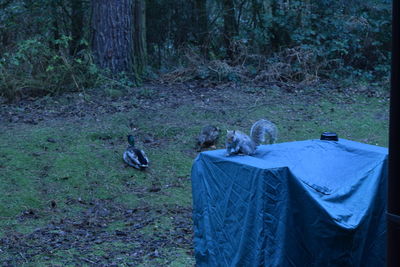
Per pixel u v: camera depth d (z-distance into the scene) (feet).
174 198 23.88
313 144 15.25
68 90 37.37
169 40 52.39
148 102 35.22
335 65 44.19
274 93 38.06
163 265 16.84
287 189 12.23
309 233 12.28
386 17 46.65
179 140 29.78
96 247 18.44
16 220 20.99
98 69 38.63
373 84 40.86
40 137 28.76
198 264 14.87
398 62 7.16
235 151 14.07
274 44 46.96
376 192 13.00
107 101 35.17
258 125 15.14
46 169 25.43
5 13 43.75
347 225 12.13
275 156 14.29
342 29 44.60
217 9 52.49
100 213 22.16
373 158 13.73
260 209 12.10
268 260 12.07
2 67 35.58
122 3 39.96
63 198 23.27
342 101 36.73
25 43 36.58
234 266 12.98
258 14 48.80
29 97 36.19
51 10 46.62
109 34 39.75
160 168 26.76
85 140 28.89
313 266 12.30
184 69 42.34
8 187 23.52
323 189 12.97
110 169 26.05
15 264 16.89
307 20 44.78
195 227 15.02
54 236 19.51
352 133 31.27
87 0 47.93
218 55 47.37
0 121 31.42
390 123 7.36
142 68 42.47
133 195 24.04
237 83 40.37
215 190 14.14
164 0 51.42
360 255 12.64
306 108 35.17
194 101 35.65
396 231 7.34
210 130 29.53
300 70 41.34
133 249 18.28
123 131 30.25
